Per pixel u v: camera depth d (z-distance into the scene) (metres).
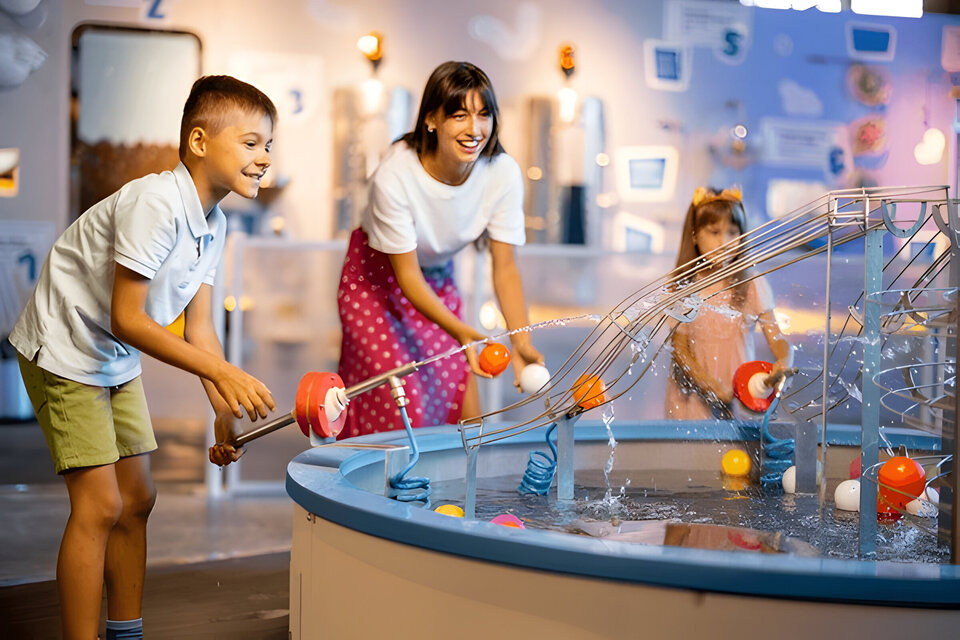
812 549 1.16
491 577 1.00
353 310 2.44
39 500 3.38
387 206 2.30
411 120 4.50
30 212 4.15
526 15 4.60
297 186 4.42
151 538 2.79
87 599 1.55
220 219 1.71
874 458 1.24
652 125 4.73
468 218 2.41
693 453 1.99
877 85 4.88
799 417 1.86
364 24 4.45
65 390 1.56
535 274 3.92
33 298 1.62
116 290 1.51
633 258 4.03
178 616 1.95
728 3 4.77
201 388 3.91
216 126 1.57
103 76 4.21
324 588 1.21
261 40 4.36
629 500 1.64
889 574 0.87
